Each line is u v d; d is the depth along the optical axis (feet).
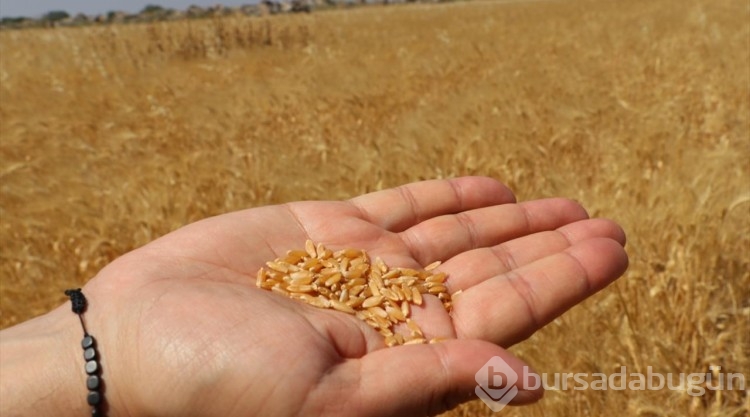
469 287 0.65
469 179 0.80
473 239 0.73
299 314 0.52
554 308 0.58
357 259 0.66
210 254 0.63
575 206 0.76
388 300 0.60
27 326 0.59
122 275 0.59
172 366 0.49
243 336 0.48
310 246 0.68
